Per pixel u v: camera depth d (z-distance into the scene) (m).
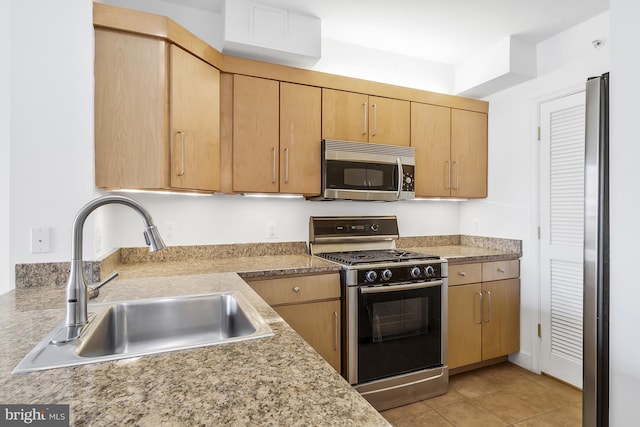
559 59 2.43
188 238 2.29
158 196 2.20
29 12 1.50
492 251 2.78
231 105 2.12
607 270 1.32
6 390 0.62
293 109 2.26
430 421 1.98
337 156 2.32
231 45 2.06
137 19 1.63
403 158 2.54
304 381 0.65
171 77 1.72
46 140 1.52
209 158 1.96
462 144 2.86
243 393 0.61
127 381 0.65
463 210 3.24
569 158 2.38
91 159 1.57
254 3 2.07
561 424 1.94
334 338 2.06
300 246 2.61
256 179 2.17
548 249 2.51
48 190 1.52
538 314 2.56
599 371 1.33
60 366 0.71
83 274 0.96
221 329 1.32
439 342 2.30
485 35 2.49
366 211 2.86
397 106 2.59
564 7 2.12
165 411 0.55
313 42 2.23
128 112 1.63
